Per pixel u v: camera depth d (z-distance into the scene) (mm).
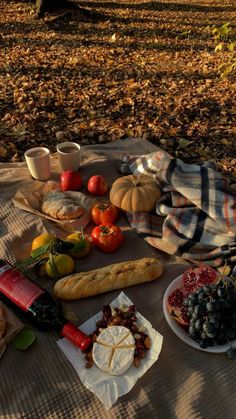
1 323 1060
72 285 1149
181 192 1410
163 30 3889
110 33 3725
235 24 4082
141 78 2701
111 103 2352
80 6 4461
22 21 3920
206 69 2857
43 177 1594
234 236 1294
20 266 1163
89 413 960
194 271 1140
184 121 2168
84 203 1447
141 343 1034
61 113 2250
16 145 1979
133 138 1942
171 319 1079
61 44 3371
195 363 1036
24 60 2959
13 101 2352
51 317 1077
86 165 1684
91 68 2854
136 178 1516
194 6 4867
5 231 1378
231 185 1738
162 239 1344
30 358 1051
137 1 4996
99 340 1019
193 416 950
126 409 958
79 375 1002
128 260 1314
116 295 1182
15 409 970
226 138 2047
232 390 995
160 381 1008
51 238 1264
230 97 2404
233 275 1160
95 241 1332
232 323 1009
